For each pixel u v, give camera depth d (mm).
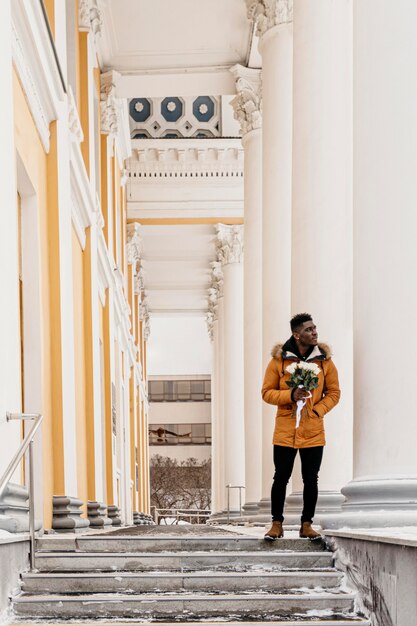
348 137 9484
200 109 26266
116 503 19203
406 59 5441
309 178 9336
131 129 26297
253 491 17438
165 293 37969
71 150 10969
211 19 17500
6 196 5922
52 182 9398
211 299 35688
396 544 4273
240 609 5176
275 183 13102
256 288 17766
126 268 25750
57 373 9172
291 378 6488
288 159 13141
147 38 18094
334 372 6770
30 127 8289
